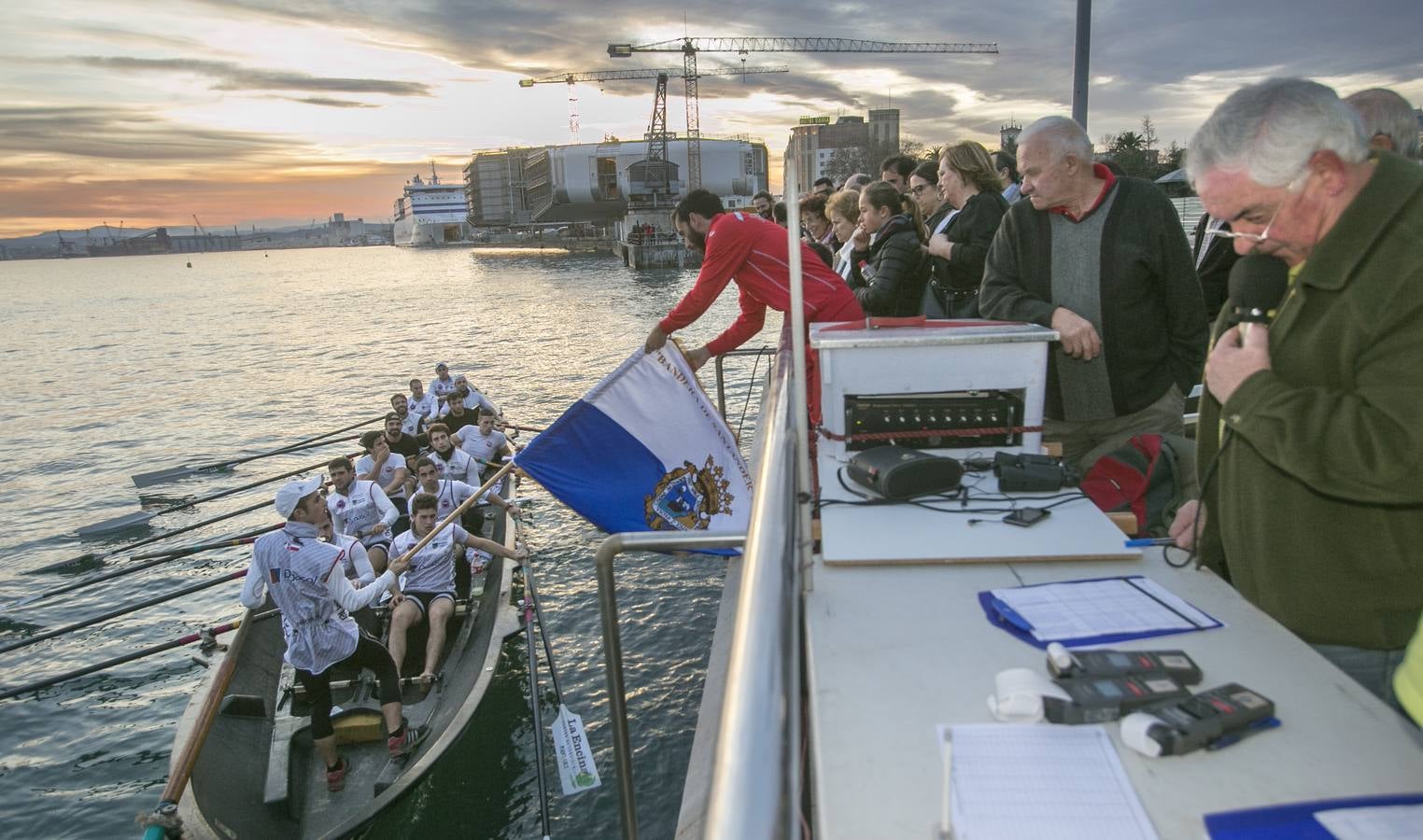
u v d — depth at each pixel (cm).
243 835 582
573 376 2784
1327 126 130
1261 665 130
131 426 2358
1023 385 227
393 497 1204
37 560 1427
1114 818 100
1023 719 117
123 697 999
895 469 195
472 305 5569
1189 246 252
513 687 850
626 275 7831
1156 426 266
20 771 862
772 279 378
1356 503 132
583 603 1102
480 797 696
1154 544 176
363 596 674
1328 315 132
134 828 784
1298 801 102
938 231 422
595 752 809
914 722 120
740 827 66
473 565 955
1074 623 142
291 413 2459
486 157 18750
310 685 655
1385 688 140
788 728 81
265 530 1521
